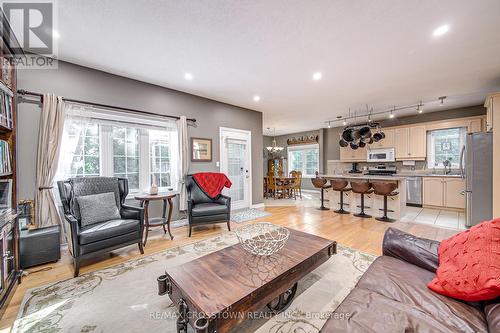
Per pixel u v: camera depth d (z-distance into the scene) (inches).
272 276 53.6
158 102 143.6
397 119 239.9
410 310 37.8
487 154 129.9
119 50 99.4
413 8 72.7
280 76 129.6
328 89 151.8
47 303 66.1
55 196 106.0
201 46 96.3
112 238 91.7
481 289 37.8
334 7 72.5
